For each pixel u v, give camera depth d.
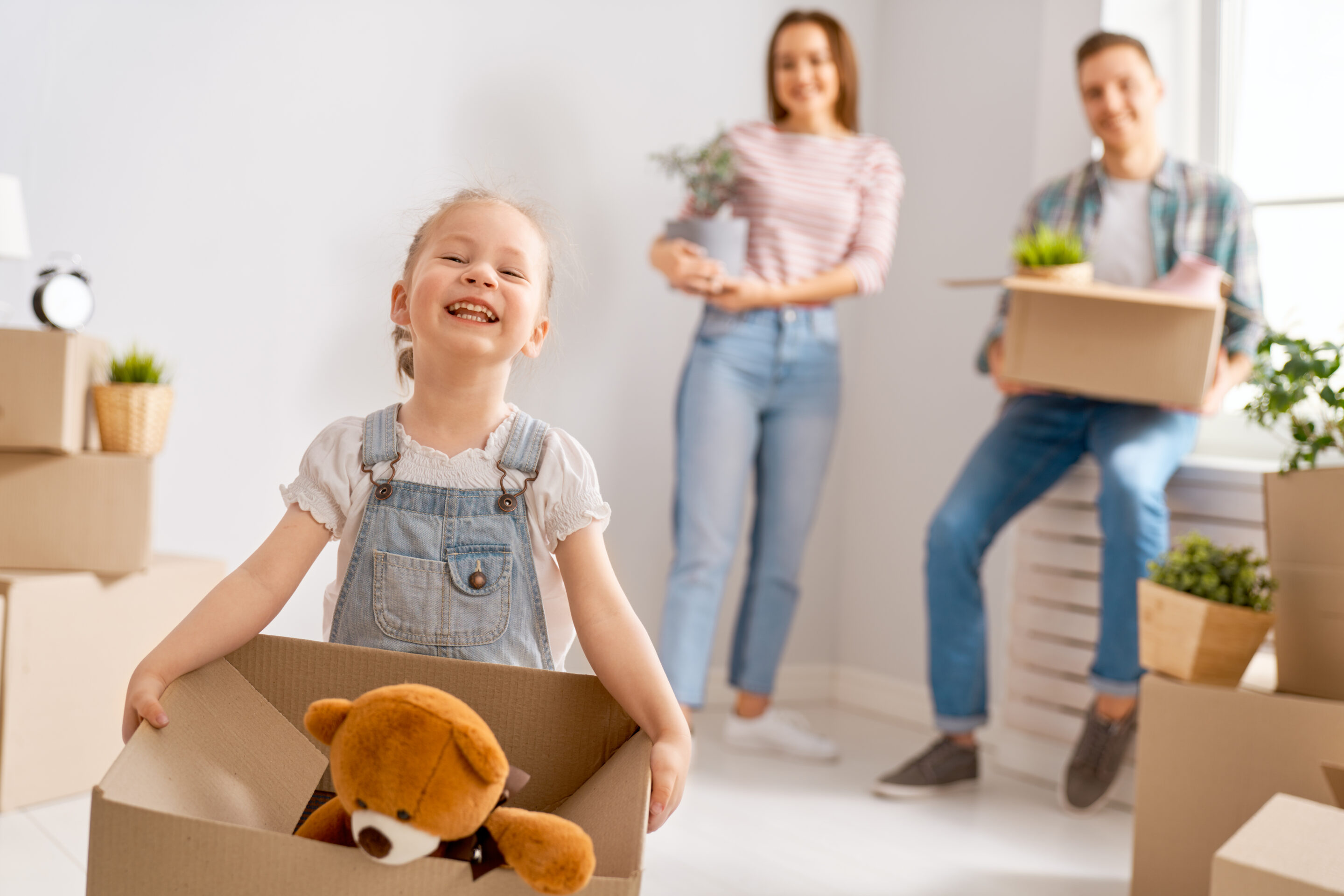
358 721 0.65
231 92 2.36
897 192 2.57
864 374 3.15
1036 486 2.33
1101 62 2.24
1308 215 2.41
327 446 1.00
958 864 1.93
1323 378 1.70
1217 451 2.50
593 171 2.76
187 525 2.36
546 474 0.99
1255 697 1.58
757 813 2.15
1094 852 2.01
